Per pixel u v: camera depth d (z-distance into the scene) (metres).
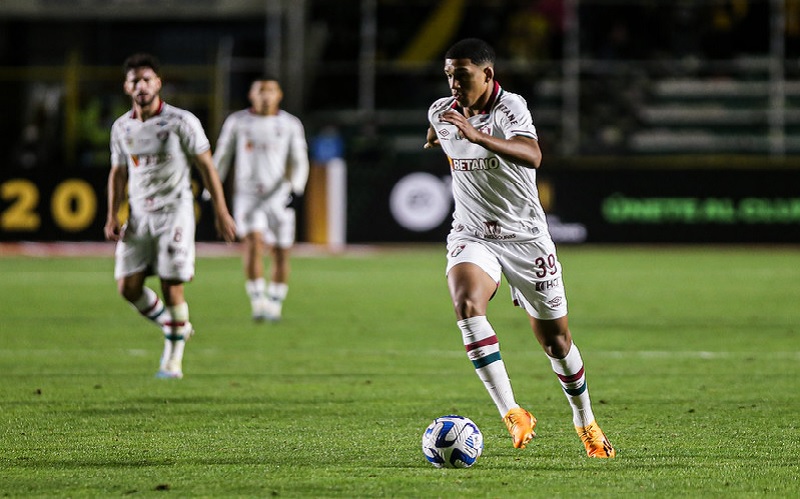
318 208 78.94
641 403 26.84
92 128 86.25
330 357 34.84
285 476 19.00
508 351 36.34
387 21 96.88
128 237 30.39
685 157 89.06
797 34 93.75
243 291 55.16
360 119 93.06
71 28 101.12
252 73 90.56
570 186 79.44
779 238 79.19
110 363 33.50
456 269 20.86
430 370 32.25
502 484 18.44
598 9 96.38
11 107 91.19
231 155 44.69
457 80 20.38
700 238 79.19
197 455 20.80
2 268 66.25
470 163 20.81
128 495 17.62
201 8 99.00
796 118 92.81
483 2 96.56
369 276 62.53
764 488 18.25
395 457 20.64
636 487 18.28
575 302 50.59
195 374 31.44
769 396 27.86
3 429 23.41
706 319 44.78
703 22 96.50
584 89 94.12
